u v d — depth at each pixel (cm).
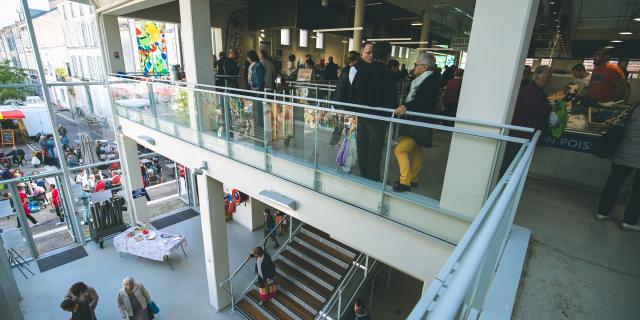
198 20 566
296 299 664
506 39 238
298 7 848
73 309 527
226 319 668
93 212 875
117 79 846
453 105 451
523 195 358
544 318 170
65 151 873
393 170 323
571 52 941
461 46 1265
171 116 640
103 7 804
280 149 430
